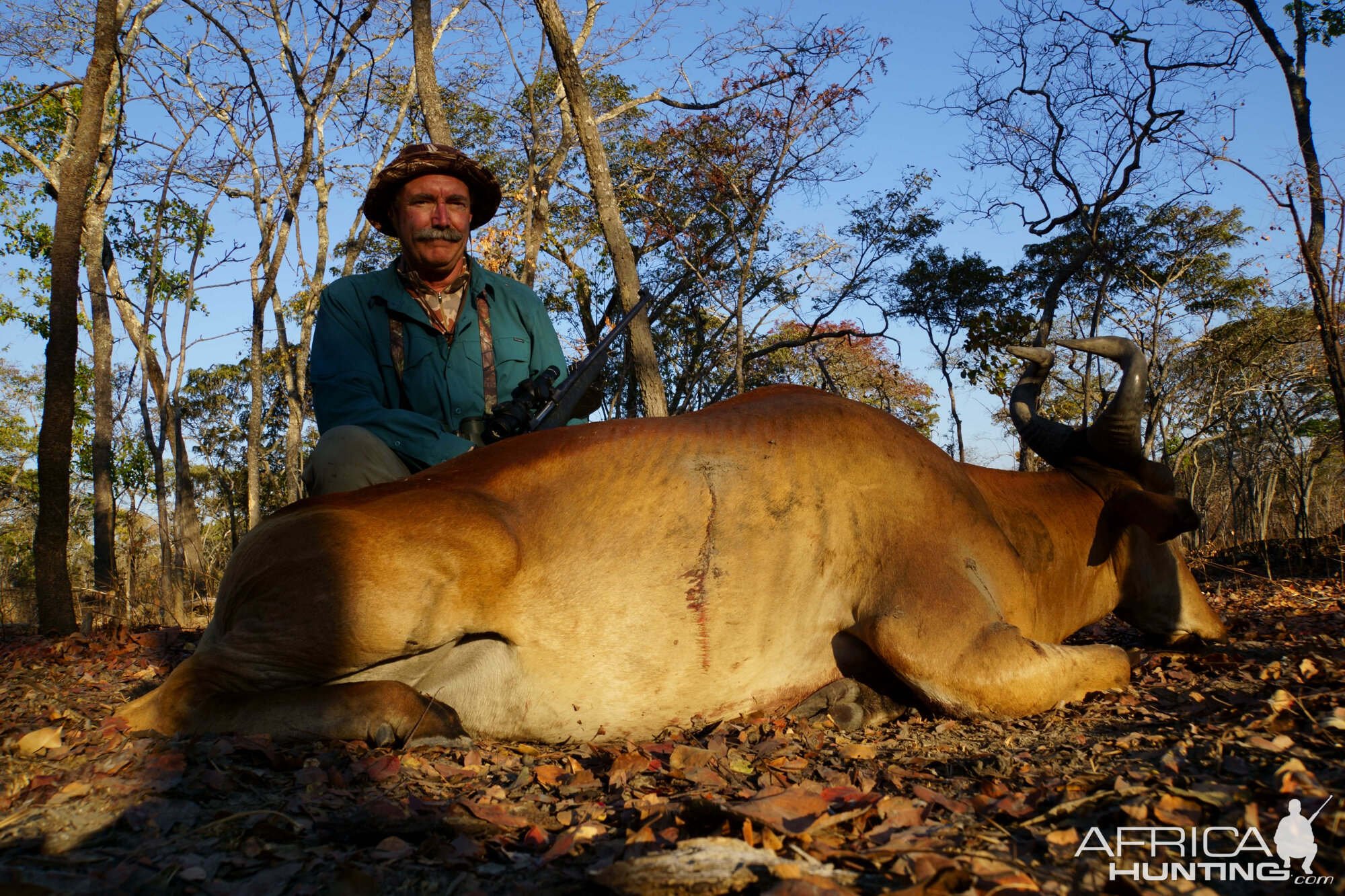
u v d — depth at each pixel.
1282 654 4.45
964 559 3.56
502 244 22.28
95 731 2.95
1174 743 2.85
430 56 10.34
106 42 8.13
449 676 3.27
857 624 3.57
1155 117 17.45
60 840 2.16
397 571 3.07
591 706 3.33
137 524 29.92
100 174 20.05
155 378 22.92
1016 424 4.86
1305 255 12.96
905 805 2.31
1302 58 15.23
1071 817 2.25
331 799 2.45
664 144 23.80
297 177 21.61
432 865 2.07
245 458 36.16
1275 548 13.08
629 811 2.42
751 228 25.55
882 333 27.03
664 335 29.62
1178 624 4.68
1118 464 4.54
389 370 4.30
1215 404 25.89
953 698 3.38
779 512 3.49
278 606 3.06
